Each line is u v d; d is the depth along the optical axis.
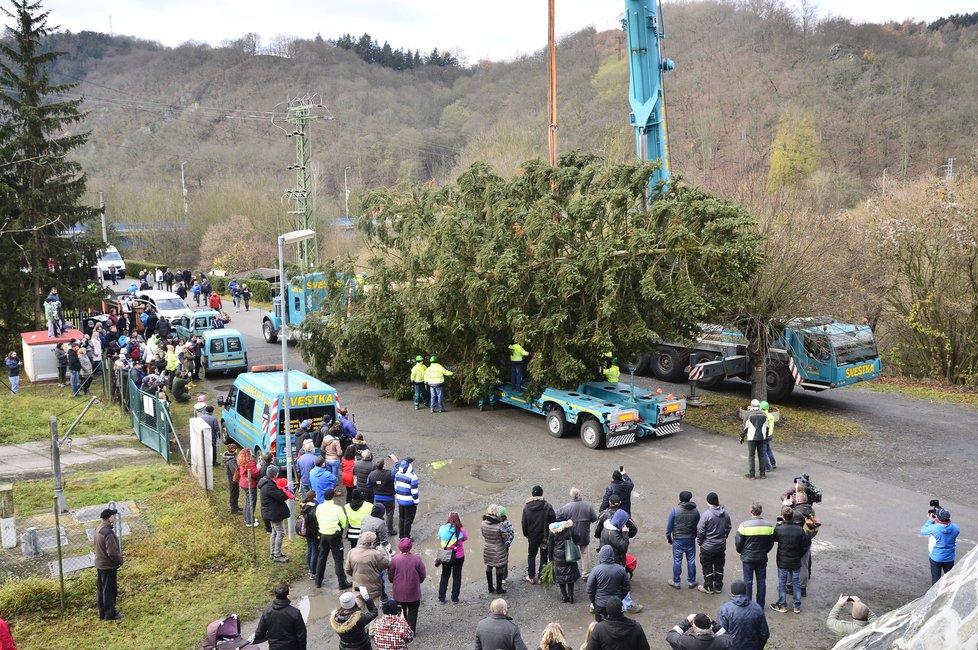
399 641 8.64
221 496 15.66
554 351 19.89
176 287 45.66
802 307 20.64
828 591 11.70
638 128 23.22
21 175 30.00
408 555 10.37
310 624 10.90
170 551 12.82
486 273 20.19
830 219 23.22
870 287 26.48
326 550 11.94
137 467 17.30
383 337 23.77
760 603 11.05
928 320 27.31
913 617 4.24
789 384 22.97
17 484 16.00
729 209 17.86
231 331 27.34
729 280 17.83
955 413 22.41
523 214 19.97
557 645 8.09
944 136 66.62
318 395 17.11
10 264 28.83
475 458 18.30
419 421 21.50
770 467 17.27
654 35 22.78
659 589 11.86
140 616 11.00
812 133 64.06
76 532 13.66
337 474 14.82
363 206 24.52
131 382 20.53
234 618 8.98
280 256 13.96
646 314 19.89
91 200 70.94
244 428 18.02
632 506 15.22
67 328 29.00
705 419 21.39
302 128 41.00
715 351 24.36
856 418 21.70
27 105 29.73
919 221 26.77
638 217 19.08
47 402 22.89
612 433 18.47
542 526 11.97
